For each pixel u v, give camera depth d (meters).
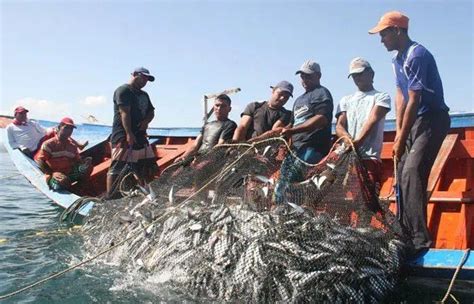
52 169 6.24
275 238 3.22
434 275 3.36
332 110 4.14
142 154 5.79
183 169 4.55
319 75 4.24
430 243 3.46
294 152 3.95
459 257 3.31
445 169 4.58
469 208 4.07
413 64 3.35
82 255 4.27
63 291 3.42
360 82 4.07
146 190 4.66
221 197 3.98
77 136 7.85
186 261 3.38
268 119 4.46
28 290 3.44
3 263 4.05
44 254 4.32
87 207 5.48
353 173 3.58
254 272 3.11
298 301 2.98
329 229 3.27
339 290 3.02
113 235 4.25
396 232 3.49
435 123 3.43
